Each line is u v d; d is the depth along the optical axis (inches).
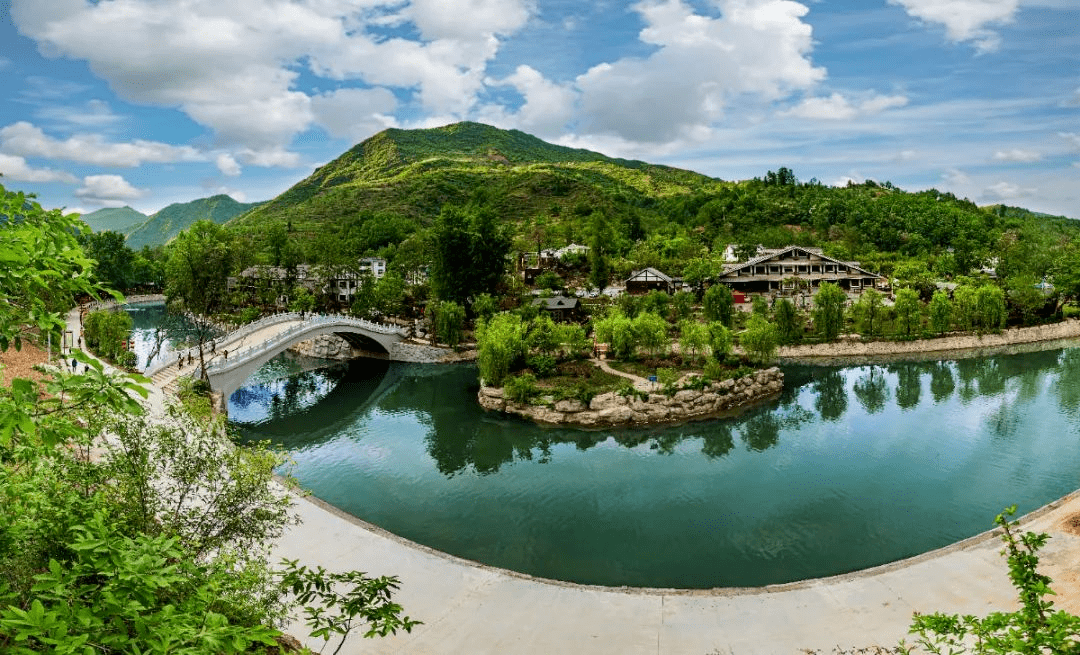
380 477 1695.4
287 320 3351.4
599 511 1460.4
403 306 4148.6
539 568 1208.2
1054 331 3644.2
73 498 450.3
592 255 4931.1
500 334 2527.1
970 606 855.7
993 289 3503.9
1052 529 1036.5
